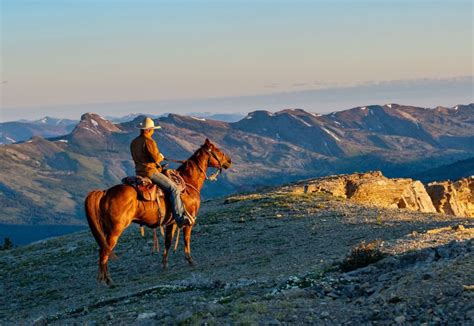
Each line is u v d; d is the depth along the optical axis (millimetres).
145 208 19312
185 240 22328
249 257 22375
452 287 11102
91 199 18688
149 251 28234
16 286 25859
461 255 13438
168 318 12469
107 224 18688
